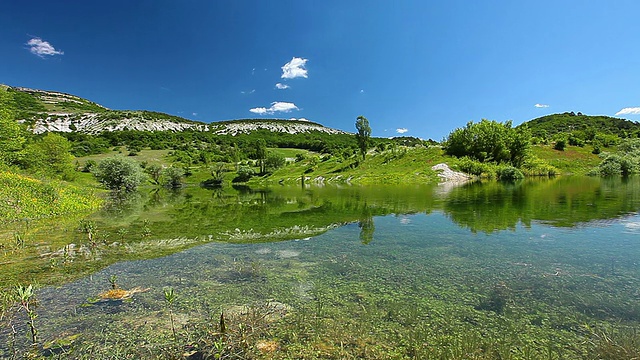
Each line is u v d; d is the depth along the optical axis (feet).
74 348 19.11
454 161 207.31
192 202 111.34
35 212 70.38
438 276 30.42
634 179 150.10
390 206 81.10
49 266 34.96
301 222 61.36
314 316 22.63
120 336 20.43
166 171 243.60
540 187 120.37
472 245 41.06
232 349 18.62
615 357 17.26
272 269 33.17
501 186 131.75
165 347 19.10
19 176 83.35
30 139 183.42
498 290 26.86
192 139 549.95
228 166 337.93
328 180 224.53
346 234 49.57
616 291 26.23
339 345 19.04
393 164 230.48
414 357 17.76
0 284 29.66
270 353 18.25
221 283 29.35
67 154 176.86
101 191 170.50
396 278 30.12
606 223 52.06
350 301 25.18
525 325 21.18
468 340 19.27
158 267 34.17
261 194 145.48
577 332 20.20
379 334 20.25
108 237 49.34
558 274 30.25
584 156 236.43
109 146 431.43
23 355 18.42
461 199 90.02
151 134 522.47
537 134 406.82
